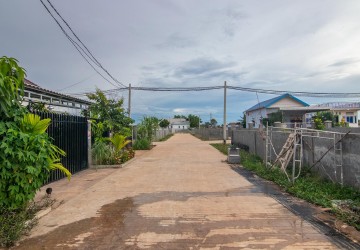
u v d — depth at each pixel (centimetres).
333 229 471
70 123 1005
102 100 1588
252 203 631
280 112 3044
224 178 944
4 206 478
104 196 702
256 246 409
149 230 474
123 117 1638
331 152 785
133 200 663
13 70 523
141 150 2120
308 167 927
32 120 540
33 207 550
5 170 471
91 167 1171
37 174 506
